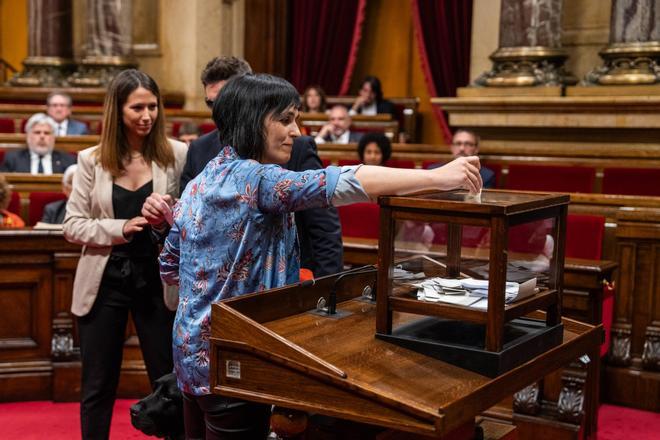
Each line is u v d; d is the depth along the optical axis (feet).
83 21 36.06
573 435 11.85
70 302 14.44
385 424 5.16
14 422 13.30
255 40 37.24
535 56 24.73
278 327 6.18
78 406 14.25
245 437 6.44
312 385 5.48
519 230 6.05
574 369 11.89
